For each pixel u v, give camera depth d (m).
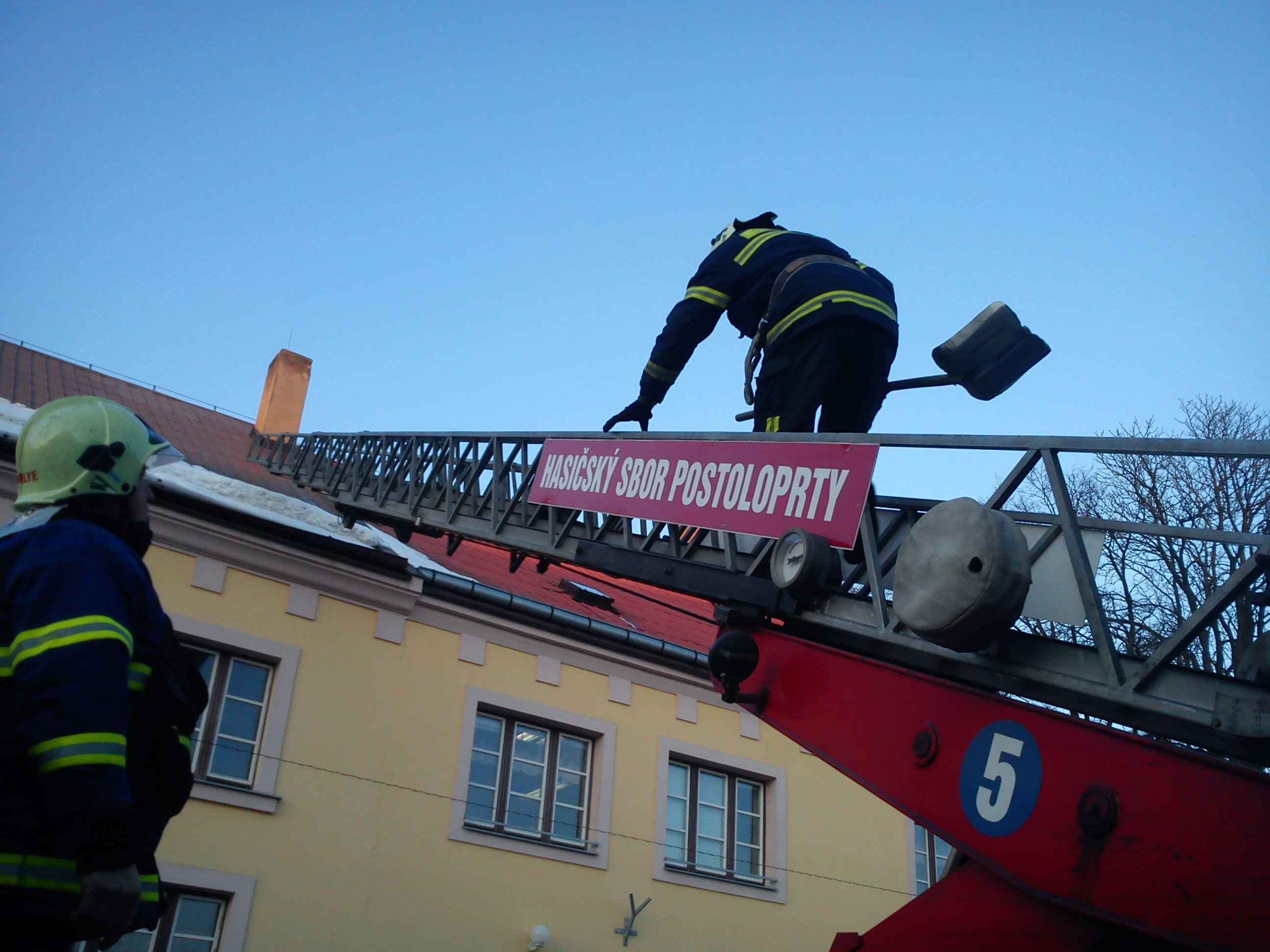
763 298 5.06
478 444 8.15
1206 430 15.45
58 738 1.70
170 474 10.09
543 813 10.56
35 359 15.03
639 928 10.52
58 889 1.77
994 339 4.86
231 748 9.06
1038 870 2.92
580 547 6.02
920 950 3.15
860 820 12.71
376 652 10.02
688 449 5.04
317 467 11.39
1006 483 3.58
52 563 1.86
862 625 4.00
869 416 5.01
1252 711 2.77
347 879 9.05
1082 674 3.30
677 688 11.90
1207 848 2.60
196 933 8.32
